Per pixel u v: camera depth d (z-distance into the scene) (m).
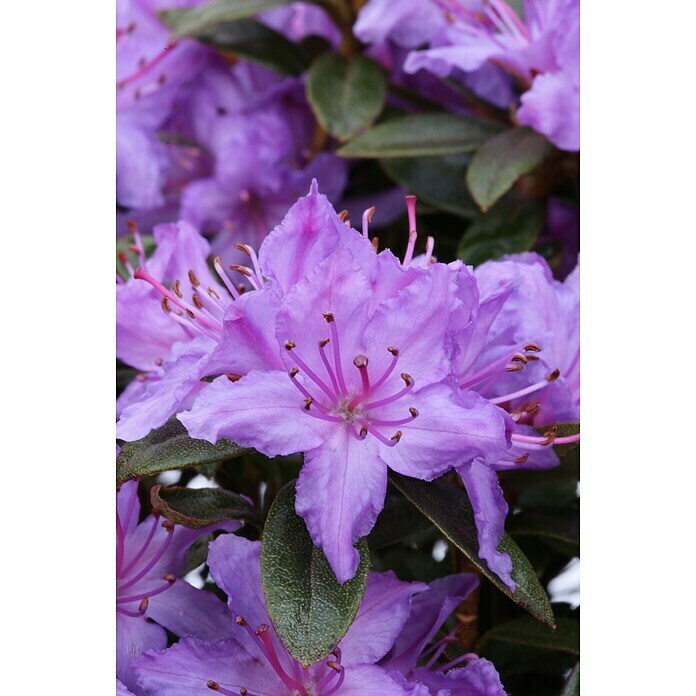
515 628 0.33
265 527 0.28
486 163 0.36
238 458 0.32
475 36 0.37
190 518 0.30
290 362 0.28
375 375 0.28
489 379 0.29
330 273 0.28
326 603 0.27
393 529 0.31
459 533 0.29
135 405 0.29
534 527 0.32
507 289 0.29
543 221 0.37
